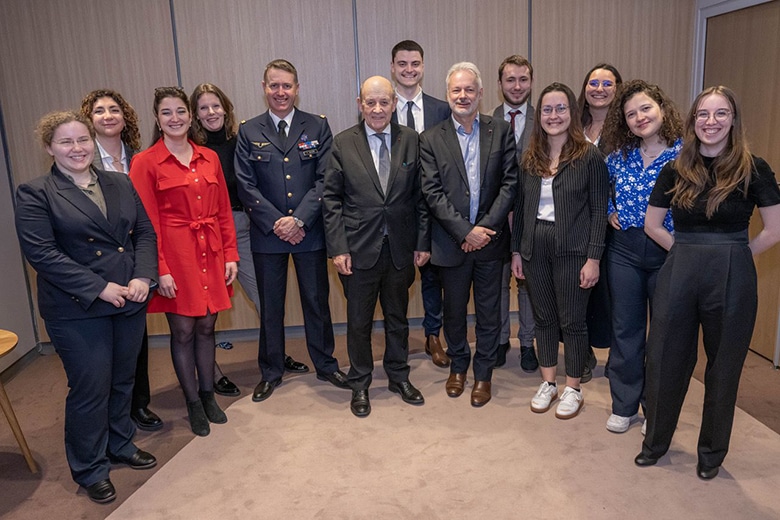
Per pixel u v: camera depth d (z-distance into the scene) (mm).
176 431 2949
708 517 2121
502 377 3395
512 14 4078
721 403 2244
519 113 3301
